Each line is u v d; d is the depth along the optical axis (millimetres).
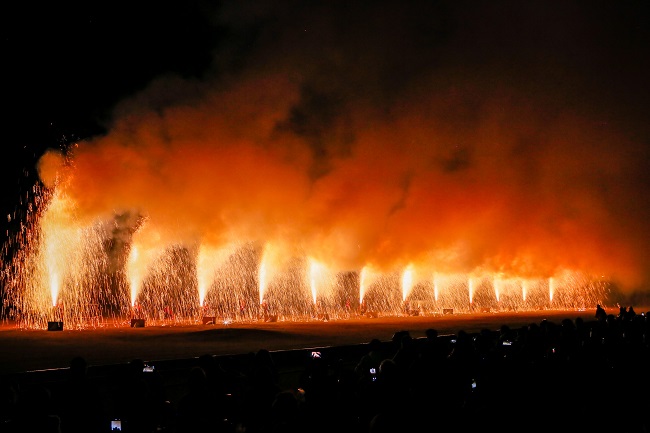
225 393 7281
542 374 7867
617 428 8070
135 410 6469
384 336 23875
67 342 21953
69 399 6535
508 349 10328
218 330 25359
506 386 6898
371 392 6062
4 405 6496
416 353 8477
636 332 13641
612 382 8695
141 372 7340
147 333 25641
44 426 5176
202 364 7332
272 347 19734
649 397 9031
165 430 6254
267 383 6309
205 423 5508
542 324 12562
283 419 5094
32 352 18500
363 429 5855
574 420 7203
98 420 6480
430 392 6109
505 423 5293
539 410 6555
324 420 5480
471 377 7934
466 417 5383
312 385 5828
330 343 21094
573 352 9477
